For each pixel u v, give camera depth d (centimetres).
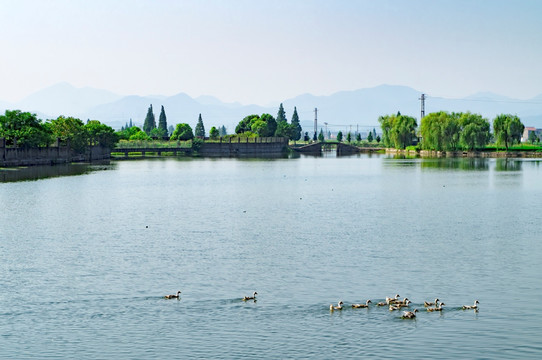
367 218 11800
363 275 7231
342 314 5850
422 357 4941
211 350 5081
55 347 5138
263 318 5759
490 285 6800
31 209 13075
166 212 12775
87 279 7062
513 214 12350
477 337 5306
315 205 14012
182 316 5816
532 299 6278
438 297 6359
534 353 4997
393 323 5616
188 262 7894
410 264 7775
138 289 6650
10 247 8906
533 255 8306
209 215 12300
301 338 5300
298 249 8712
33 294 6481
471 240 9406
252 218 11838
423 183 19612
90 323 5647
